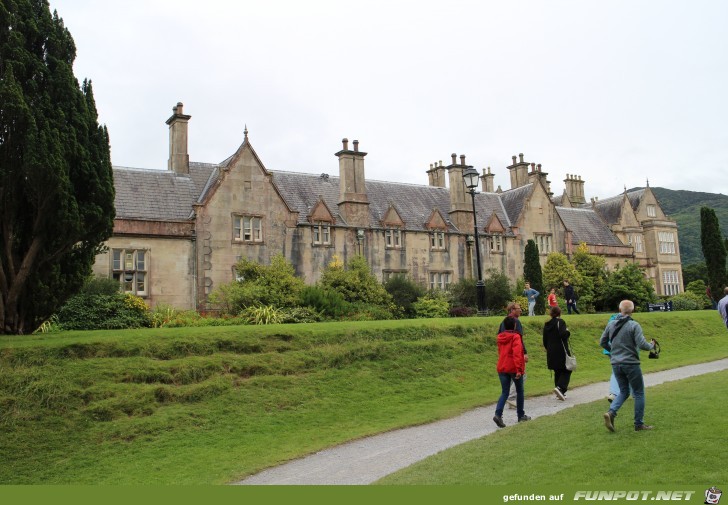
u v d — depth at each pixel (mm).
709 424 10258
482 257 47938
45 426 13672
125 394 15094
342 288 36000
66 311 25703
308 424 15109
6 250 18359
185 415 14781
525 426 12297
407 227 44812
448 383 18734
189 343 17969
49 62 19828
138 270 33500
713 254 44938
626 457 9211
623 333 10797
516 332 13484
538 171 53125
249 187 37375
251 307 30328
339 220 42250
